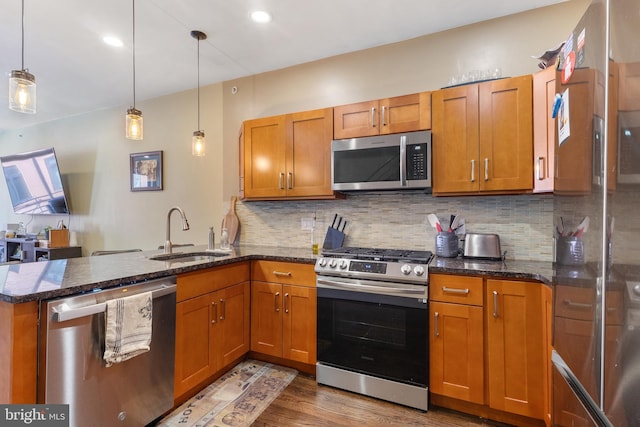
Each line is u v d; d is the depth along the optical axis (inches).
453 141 84.6
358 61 110.0
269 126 109.4
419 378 76.4
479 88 82.1
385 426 71.0
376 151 92.0
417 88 101.4
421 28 97.0
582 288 41.2
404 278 77.3
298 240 119.0
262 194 110.2
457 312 73.4
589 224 39.2
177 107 144.4
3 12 86.3
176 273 73.7
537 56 87.4
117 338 58.5
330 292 87.0
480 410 73.6
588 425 39.1
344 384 84.8
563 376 47.9
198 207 139.8
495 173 80.3
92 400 57.0
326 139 100.4
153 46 105.7
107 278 61.0
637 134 29.4
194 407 77.2
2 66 118.5
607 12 35.0
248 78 128.7
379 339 81.0
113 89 140.9
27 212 184.9
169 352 71.5
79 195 172.4
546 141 74.5
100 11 86.7
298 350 92.8
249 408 77.2
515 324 68.3
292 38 101.7
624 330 31.2
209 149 137.3
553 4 86.1
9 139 200.8
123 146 159.0
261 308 98.7
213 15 89.4
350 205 110.5
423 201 100.2
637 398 29.3
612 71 33.9
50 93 144.6
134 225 155.5
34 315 50.9
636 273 29.4
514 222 89.2
